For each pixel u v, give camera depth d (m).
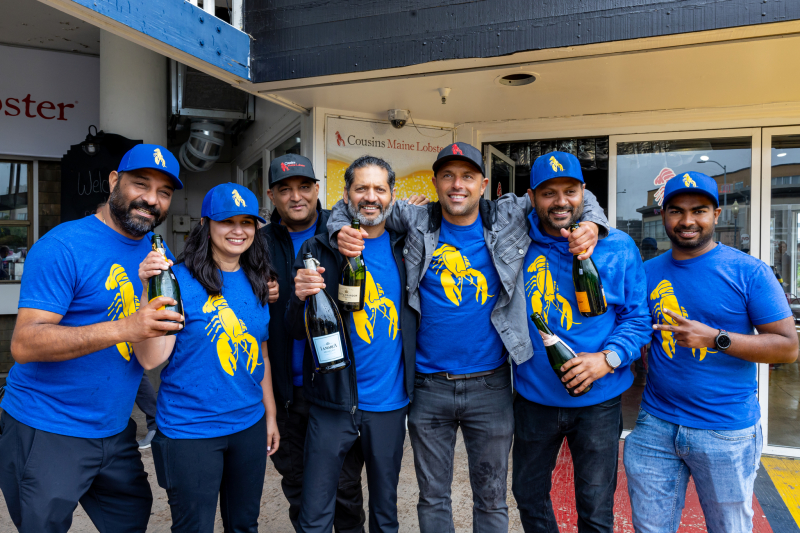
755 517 2.65
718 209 1.85
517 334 1.91
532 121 3.91
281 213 2.33
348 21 2.94
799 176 3.48
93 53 5.32
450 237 1.96
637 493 1.92
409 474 3.19
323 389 1.88
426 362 2.00
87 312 1.68
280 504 2.86
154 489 2.98
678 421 1.82
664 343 1.88
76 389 1.67
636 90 3.25
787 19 2.31
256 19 3.12
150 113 4.88
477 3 2.73
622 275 1.86
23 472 1.64
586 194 1.98
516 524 2.62
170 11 2.56
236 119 5.29
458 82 3.12
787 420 3.63
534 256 1.94
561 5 2.60
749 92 3.28
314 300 1.90
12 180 5.28
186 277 1.73
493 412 1.96
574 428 1.92
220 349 1.73
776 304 1.74
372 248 1.96
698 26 2.41
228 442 1.77
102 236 1.73
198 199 6.77
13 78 5.05
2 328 5.29
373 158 1.90
